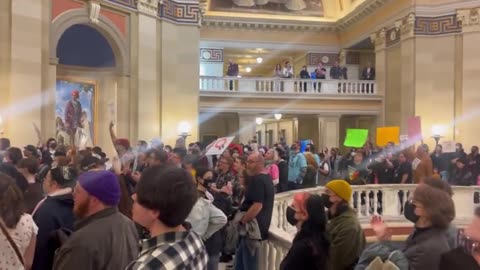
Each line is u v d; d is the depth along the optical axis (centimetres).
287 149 1498
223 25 2420
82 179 289
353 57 2534
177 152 802
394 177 1237
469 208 1177
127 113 1476
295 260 352
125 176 575
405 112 1962
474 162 1297
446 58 1866
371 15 2238
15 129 1090
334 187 457
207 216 471
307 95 2195
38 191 456
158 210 215
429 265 347
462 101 1819
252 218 550
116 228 285
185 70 1692
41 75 1180
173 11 1662
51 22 1221
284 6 2506
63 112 1380
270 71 3158
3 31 1086
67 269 265
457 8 1827
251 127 2173
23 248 328
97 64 1470
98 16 1358
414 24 1911
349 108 2231
